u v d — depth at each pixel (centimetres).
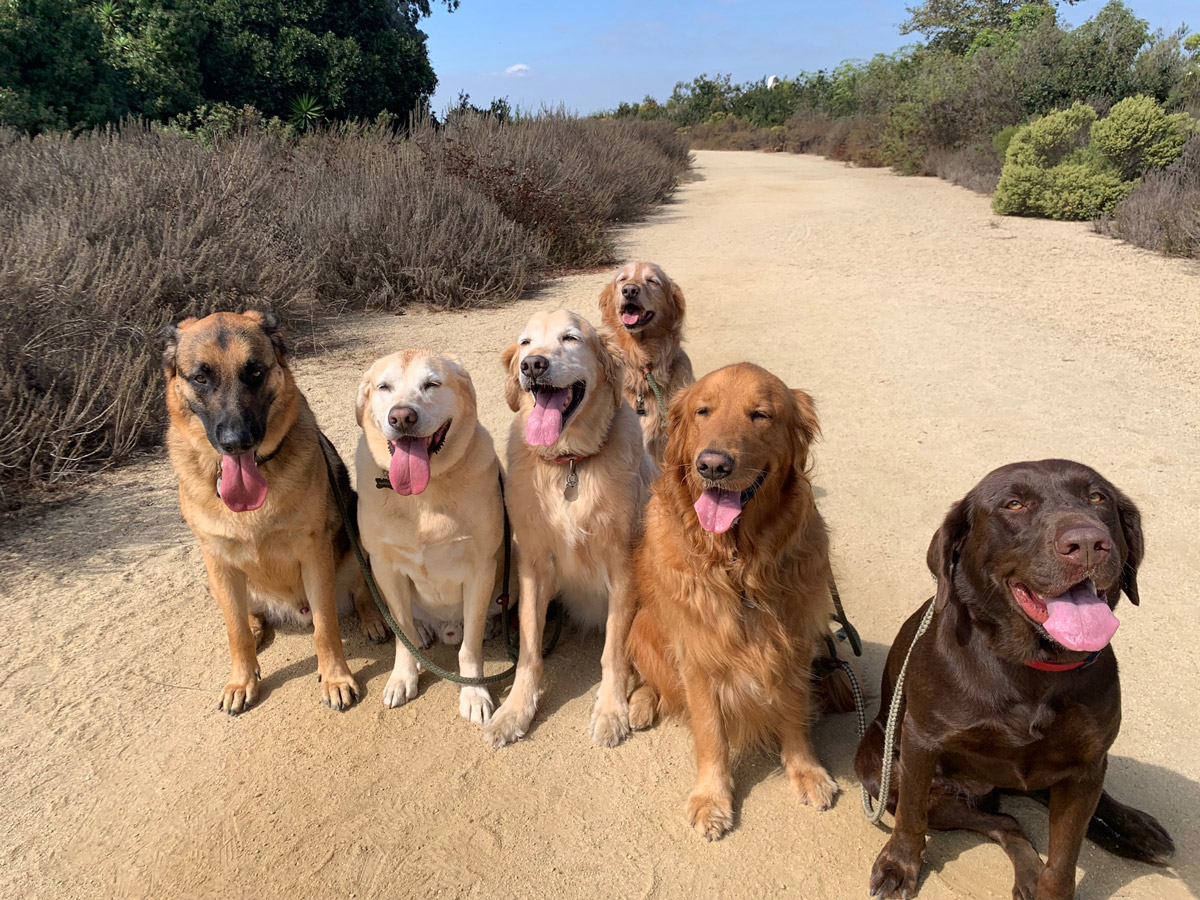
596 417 155
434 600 162
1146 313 392
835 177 1175
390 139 735
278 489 151
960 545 111
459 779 140
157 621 180
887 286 474
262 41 912
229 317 156
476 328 412
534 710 155
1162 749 139
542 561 159
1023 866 114
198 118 757
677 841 127
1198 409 271
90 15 745
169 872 122
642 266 228
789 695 136
